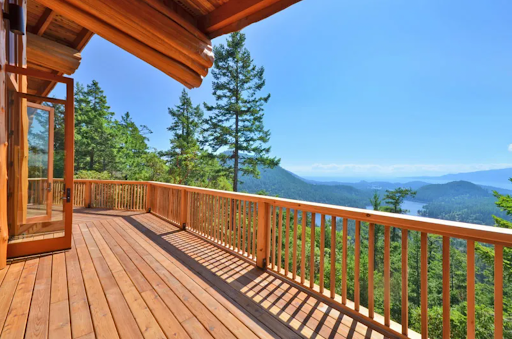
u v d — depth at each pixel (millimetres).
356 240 1792
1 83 2422
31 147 2994
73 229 4238
